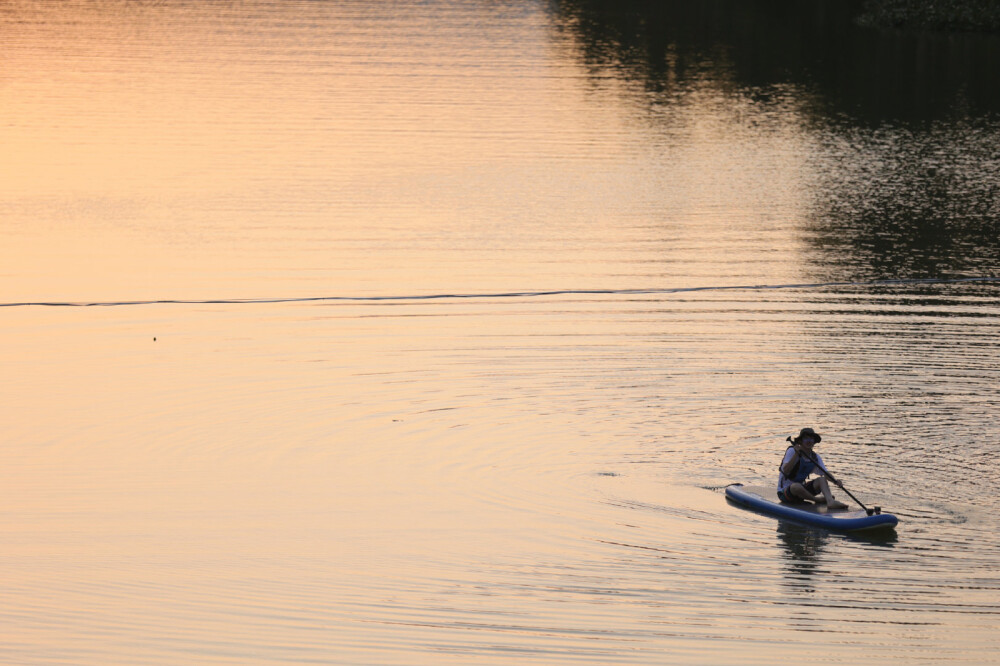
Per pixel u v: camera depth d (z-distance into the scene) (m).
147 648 39.72
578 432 59.38
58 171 105.75
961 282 82.19
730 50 174.88
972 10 194.38
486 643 40.50
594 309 76.12
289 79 147.50
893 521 49.72
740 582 45.41
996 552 47.97
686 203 100.50
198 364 67.19
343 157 112.75
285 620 41.97
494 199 100.56
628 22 199.25
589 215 96.69
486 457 56.81
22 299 76.31
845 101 141.88
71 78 145.38
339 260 84.81
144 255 85.19
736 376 66.00
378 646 40.09
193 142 116.88
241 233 90.38
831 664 39.38
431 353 69.00
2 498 52.19
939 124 130.75
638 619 42.38
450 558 47.22
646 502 52.53
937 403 62.56
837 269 84.56
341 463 56.09
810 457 52.00
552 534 49.41
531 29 190.62
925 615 42.97
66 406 61.72
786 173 110.62
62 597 43.56
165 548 47.81
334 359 68.06
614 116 132.00
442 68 156.75
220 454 56.91
